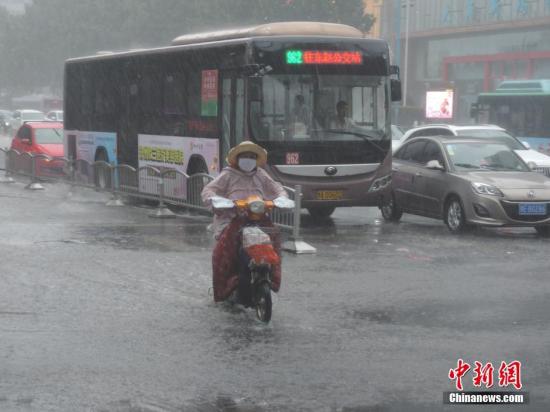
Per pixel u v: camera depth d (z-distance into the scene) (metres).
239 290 13.45
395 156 27.12
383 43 25.02
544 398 9.56
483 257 19.11
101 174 31.52
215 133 25.66
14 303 13.95
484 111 48.78
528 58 91.19
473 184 22.98
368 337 12.09
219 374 10.27
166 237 21.48
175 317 13.15
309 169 24.11
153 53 29.42
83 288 15.15
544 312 13.80
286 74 23.98
